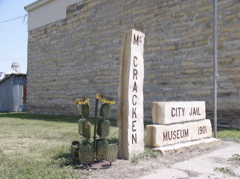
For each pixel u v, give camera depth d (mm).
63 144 6082
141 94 4980
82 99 4418
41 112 16906
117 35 12219
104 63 12836
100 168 4160
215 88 6871
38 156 4965
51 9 16203
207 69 9188
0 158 4797
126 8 11859
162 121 5551
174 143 5738
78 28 14297
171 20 10219
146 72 10992
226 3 8773
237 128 8438
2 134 7719
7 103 21266
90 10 13609
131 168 4246
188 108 6176
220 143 6387
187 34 9750
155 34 10727
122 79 4867
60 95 15438
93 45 13414
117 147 4461
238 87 8422
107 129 4473
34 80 17594
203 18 9336
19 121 11859
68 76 14898
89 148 4191
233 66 8547
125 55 4863
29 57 18078
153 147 5406
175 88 10047
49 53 16312
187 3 9781
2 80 21281
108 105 4535
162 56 10469
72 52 14672
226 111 8695
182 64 9859
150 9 10930
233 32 8586
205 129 6562
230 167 4512
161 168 4355
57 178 3635
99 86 13055
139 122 4941
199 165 4590
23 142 6426
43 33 16797
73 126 9555
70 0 14844
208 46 9180
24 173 3879
